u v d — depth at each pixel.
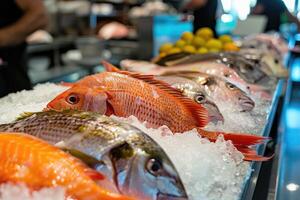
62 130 0.60
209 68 1.22
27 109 0.85
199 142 0.69
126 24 3.45
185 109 0.81
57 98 0.79
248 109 1.01
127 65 1.42
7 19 1.90
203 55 1.37
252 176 0.72
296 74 2.83
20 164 0.53
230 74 1.20
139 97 0.79
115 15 3.53
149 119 0.79
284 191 1.27
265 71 1.46
